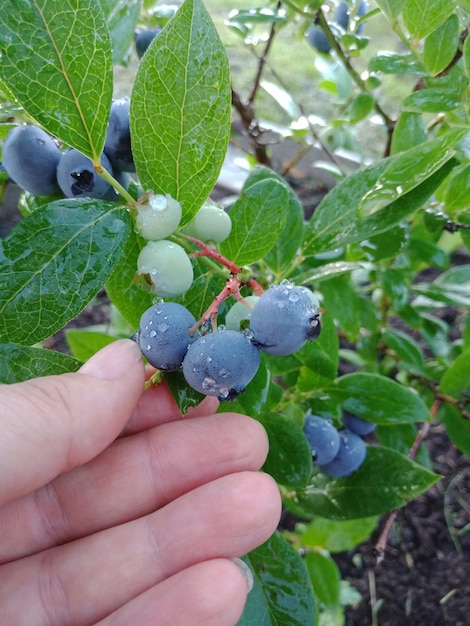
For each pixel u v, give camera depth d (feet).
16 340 0.34
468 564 0.95
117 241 0.36
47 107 0.35
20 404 0.38
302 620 0.52
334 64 0.89
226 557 0.47
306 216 1.35
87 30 0.34
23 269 0.34
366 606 0.92
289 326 0.32
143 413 0.51
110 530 0.49
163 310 0.35
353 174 0.51
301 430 0.53
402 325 1.26
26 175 0.43
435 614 0.90
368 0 0.74
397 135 0.60
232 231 0.45
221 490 0.46
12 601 0.47
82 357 0.69
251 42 0.85
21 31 0.33
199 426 0.50
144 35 0.61
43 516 0.50
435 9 0.51
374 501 0.60
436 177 0.46
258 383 0.43
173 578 0.44
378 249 0.59
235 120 1.45
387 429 0.77
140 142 0.37
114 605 0.48
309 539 0.71
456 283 0.77
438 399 0.71
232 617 0.43
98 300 1.29
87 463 0.50
